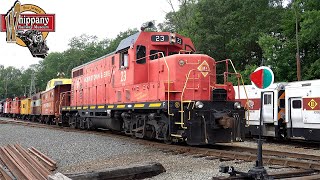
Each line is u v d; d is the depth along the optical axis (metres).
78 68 23.02
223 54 34.62
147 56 13.75
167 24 48.56
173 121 12.14
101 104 17.98
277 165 9.07
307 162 8.53
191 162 9.70
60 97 26.77
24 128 23.12
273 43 28.53
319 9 28.55
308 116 16.00
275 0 33.53
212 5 34.59
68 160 10.41
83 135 17.64
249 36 31.80
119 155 11.25
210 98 12.61
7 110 57.53
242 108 12.62
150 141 14.27
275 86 17.77
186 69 12.68
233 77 30.11
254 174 6.57
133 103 14.29
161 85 12.46
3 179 7.25
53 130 21.33
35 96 38.19
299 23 29.06
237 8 34.00
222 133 12.04
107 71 17.52
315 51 29.39
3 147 12.05
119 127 17.28
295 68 28.67
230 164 9.30
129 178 7.63
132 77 14.34
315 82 15.78
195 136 11.70
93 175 7.16
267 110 18.06
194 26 35.25
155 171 8.05
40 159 9.99
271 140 19.16
